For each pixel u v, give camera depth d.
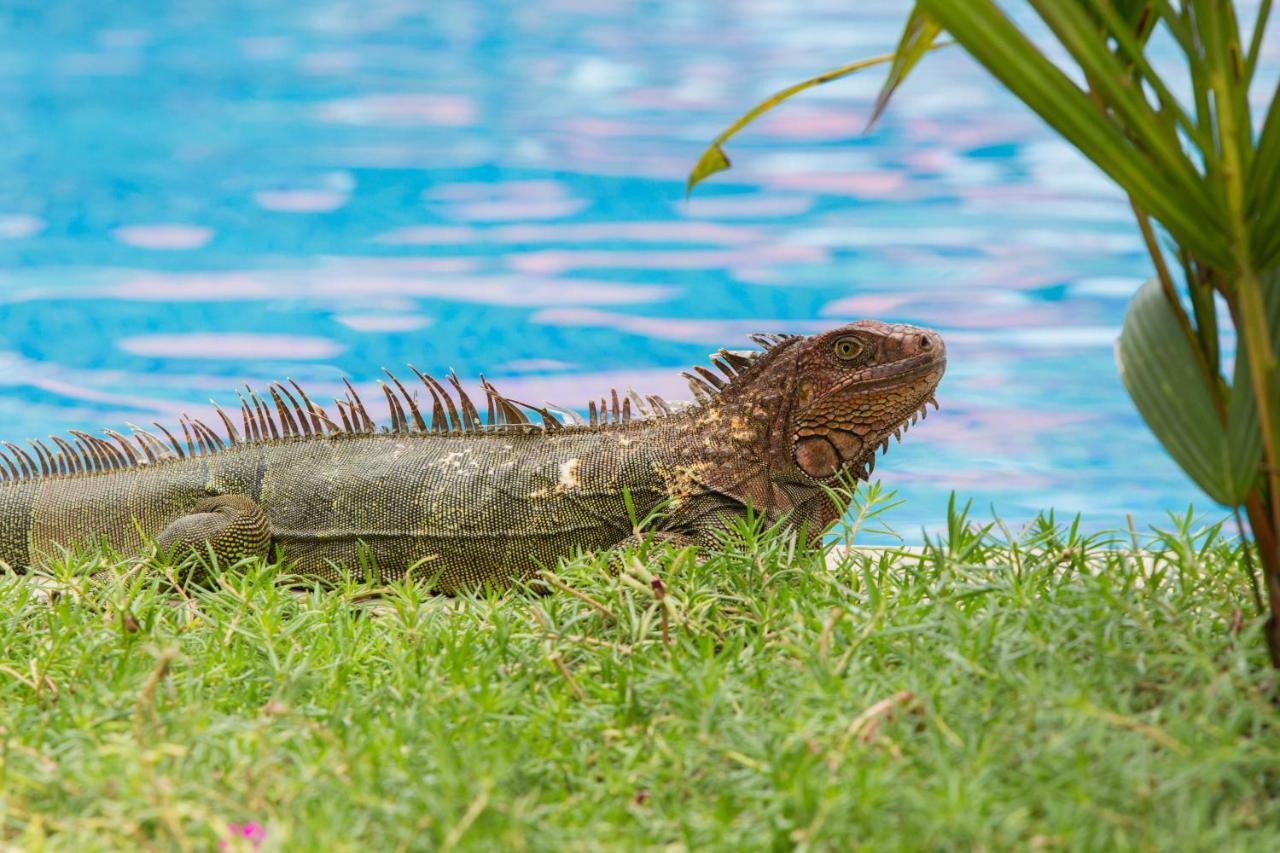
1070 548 5.80
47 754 4.43
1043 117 4.10
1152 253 4.52
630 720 4.74
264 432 8.07
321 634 5.73
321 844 3.62
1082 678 4.44
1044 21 4.10
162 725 4.50
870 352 7.28
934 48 4.80
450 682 5.07
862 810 3.74
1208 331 4.54
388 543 7.64
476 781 3.97
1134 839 3.64
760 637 5.32
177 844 3.79
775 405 7.41
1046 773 3.88
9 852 3.79
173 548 7.50
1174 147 4.14
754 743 4.17
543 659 5.18
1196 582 5.46
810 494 7.51
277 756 4.29
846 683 4.56
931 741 4.10
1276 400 4.25
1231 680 4.35
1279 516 4.46
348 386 8.06
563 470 7.54
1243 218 4.14
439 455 7.75
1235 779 3.78
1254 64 4.14
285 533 7.79
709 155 5.33
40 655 5.46
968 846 3.62
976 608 5.36
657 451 7.50
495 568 7.58
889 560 6.18
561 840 3.78
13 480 8.34
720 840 3.79
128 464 8.31
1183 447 4.38
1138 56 4.16
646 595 5.62
